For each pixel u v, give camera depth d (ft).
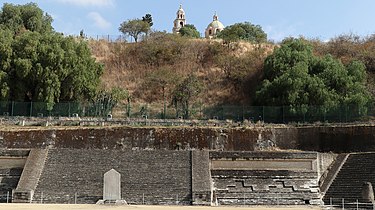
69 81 203.21
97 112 209.15
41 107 195.42
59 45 205.67
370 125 169.48
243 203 127.54
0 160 132.77
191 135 168.55
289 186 132.98
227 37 301.02
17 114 194.39
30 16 281.13
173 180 126.62
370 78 237.04
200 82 257.34
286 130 177.27
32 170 125.90
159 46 289.94
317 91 203.00
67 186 122.52
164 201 119.85
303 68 212.43
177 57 285.02
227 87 258.16
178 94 240.94
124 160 134.10
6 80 195.00
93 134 163.53
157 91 256.73
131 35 338.54
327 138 174.60
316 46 279.90
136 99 252.01
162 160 134.92
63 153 134.72
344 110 197.77
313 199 129.29
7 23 271.28
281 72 223.30
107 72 271.49
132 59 285.02
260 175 134.62
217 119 208.44
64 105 200.03
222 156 137.39
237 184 132.26
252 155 138.00
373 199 114.73
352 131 171.22
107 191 115.75
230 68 266.36
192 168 131.03
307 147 175.73
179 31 409.28
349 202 121.08
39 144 159.63
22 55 198.59
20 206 100.89
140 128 167.53
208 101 248.52
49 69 196.34
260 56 270.67
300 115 200.44
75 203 116.88
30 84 200.54
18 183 121.08
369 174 129.29
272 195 129.80
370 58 246.88
